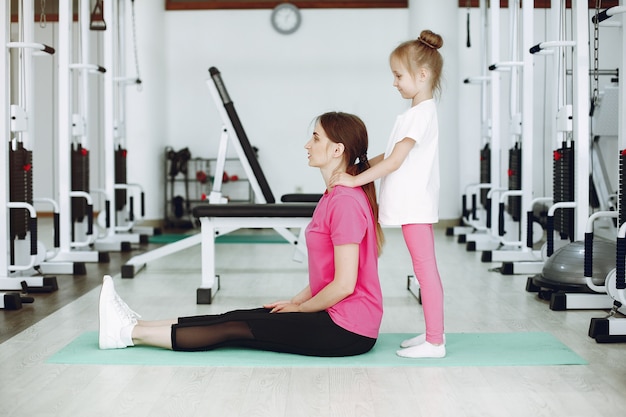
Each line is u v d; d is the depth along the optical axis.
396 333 2.88
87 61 5.09
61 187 4.81
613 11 3.07
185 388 2.15
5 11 3.68
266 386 2.17
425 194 2.41
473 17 7.90
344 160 2.43
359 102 8.11
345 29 8.08
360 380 2.23
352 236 2.28
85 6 5.05
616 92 6.16
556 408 1.99
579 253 3.56
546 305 3.50
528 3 4.75
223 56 8.15
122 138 6.31
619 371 2.34
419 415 1.94
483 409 1.99
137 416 1.93
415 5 7.58
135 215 7.64
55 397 2.08
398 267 4.88
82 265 4.48
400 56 2.41
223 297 3.79
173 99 8.18
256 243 6.43
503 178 7.82
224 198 4.43
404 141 2.37
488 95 7.89
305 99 8.13
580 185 3.74
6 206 3.72
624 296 2.87
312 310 2.43
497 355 2.52
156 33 7.75
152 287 4.05
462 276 4.47
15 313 3.29
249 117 8.17
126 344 2.56
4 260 3.73
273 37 8.12
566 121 3.98
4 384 2.21
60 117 4.76
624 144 3.07
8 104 3.73
